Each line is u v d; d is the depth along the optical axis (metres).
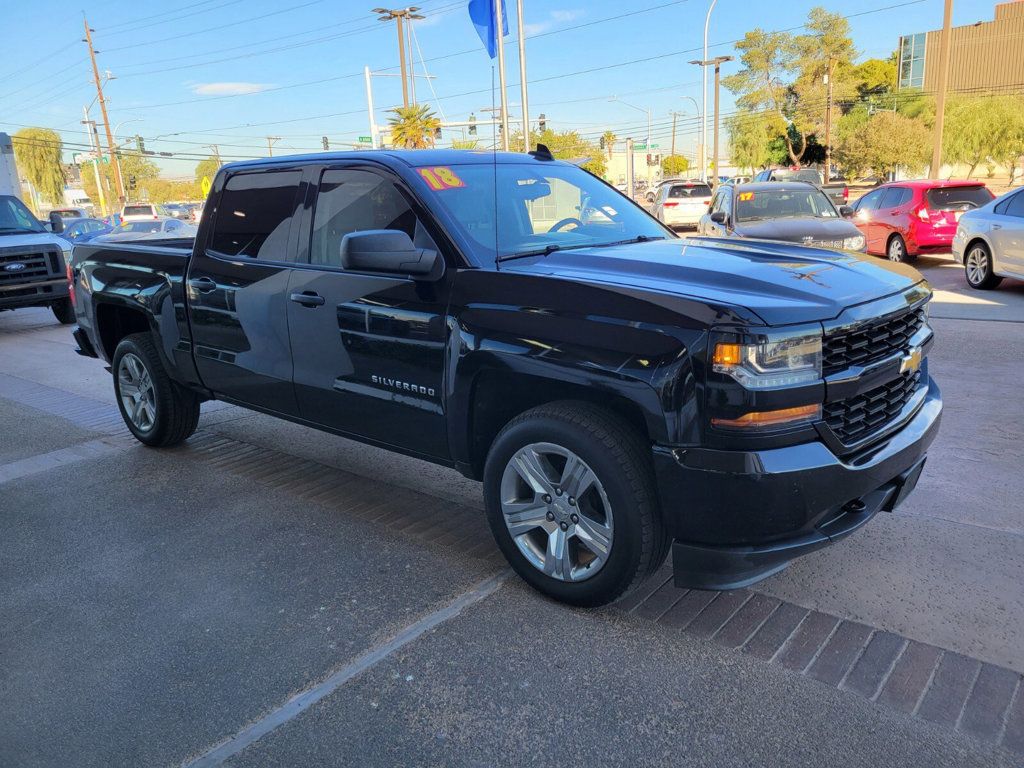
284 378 4.22
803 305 2.75
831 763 2.35
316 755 2.47
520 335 3.10
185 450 5.52
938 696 2.62
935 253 14.53
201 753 2.49
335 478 4.89
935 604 3.17
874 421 3.03
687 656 2.89
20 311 14.62
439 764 2.41
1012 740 2.42
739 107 62.28
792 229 10.93
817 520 2.81
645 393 2.77
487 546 3.87
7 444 5.81
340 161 3.96
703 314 2.68
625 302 2.86
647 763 2.38
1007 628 2.99
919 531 3.81
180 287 4.79
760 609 3.19
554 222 3.91
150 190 113.19
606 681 2.77
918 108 55.50
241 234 4.45
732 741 2.46
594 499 3.11
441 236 3.47
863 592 3.29
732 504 2.70
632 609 3.23
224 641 3.11
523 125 23.53
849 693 2.65
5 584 3.64
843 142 53.84
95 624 3.27
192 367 4.88
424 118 38.03
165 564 3.79
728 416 2.64
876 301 2.99
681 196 26.66
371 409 3.80
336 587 3.51
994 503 4.10
